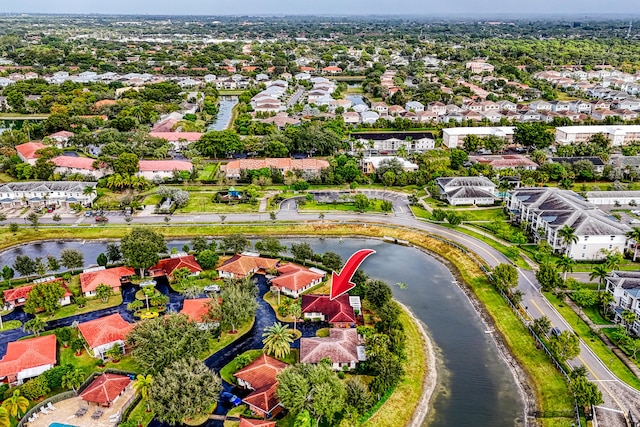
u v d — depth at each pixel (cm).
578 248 17675
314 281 16162
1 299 14925
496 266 16788
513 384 12200
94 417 10619
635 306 13725
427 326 14450
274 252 17938
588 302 14438
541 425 10875
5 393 11169
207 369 11119
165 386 10481
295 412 10462
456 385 12131
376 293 14575
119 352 12544
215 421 10681
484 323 14662
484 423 10981
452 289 16550
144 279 16438
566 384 11850
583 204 19825
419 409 11344
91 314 14488
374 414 10962
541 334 13612
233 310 13475
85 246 19088
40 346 12362
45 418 10619
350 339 12794
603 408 10994
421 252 19100
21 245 19112
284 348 12350
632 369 12212
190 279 16438
